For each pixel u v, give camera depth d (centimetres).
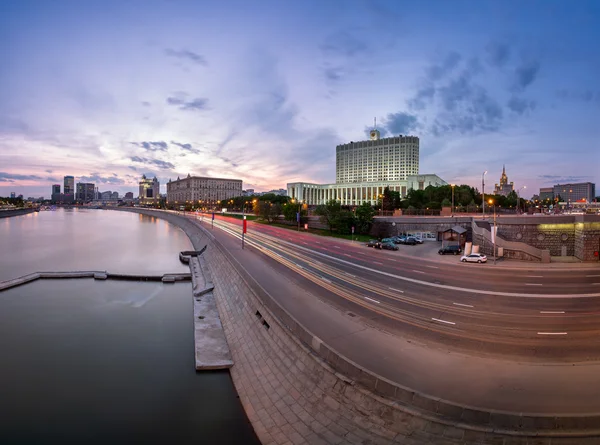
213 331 3409
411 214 10050
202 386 2489
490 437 1310
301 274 4100
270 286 3500
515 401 1468
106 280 5994
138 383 2600
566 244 5291
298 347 2158
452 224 7338
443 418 1405
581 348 2041
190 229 13238
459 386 1605
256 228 10569
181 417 2150
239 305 3547
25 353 3175
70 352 3195
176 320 4075
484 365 1822
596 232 4906
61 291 5316
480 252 5659
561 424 1296
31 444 1964
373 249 6253
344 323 2459
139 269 7025
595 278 3800
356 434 1572
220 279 5000
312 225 10362
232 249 6141
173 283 5828
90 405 2327
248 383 2378
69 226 16925
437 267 4541
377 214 10088
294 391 2002
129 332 3691
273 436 1844
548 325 2427
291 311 2708
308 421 1789
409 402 1509
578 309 2756
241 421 2086
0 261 7831
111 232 14212
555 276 3919
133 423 2114
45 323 3975
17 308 4509
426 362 1855
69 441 1978
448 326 2420
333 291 3338
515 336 2236
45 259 8088
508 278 3853
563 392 1540
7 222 19288
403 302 2991
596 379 1656
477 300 3033
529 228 5538
